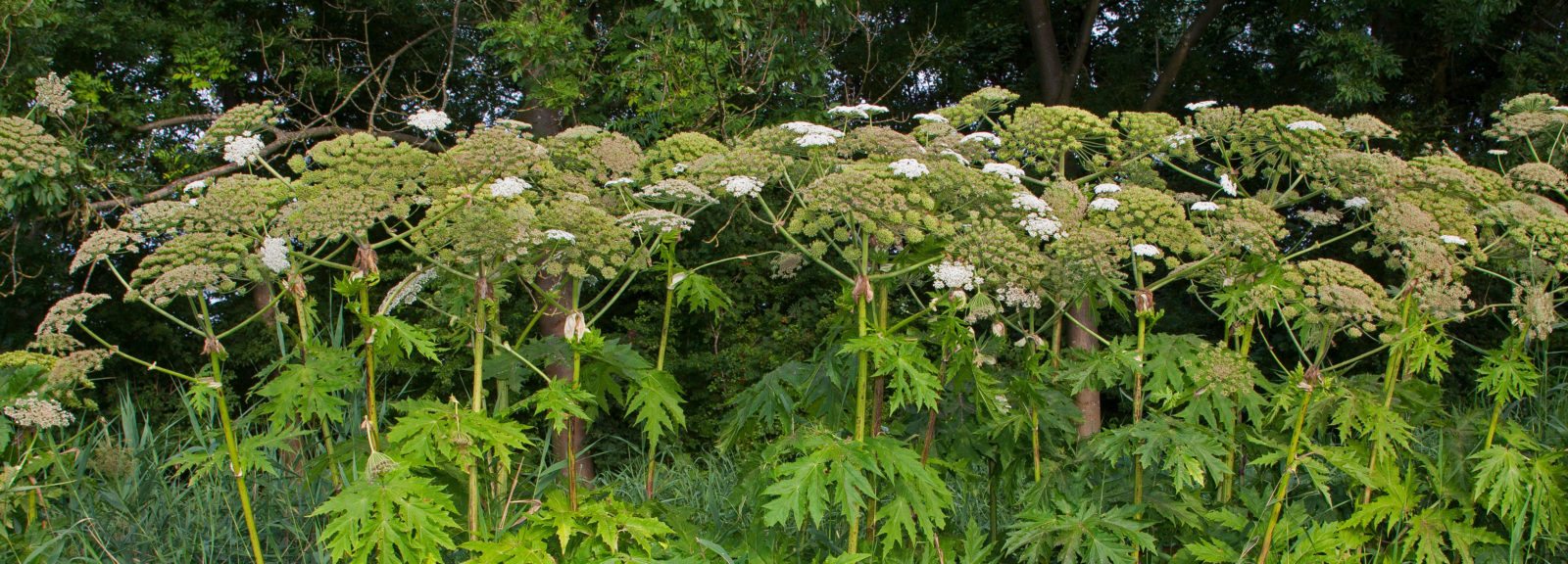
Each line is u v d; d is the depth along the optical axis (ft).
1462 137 42.32
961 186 13.30
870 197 11.80
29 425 13.23
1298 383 12.55
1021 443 13.87
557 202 13.71
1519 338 14.17
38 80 14.90
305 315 13.35
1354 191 16.67
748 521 16.12
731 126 33.04
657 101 33.01
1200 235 13.57
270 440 12.26
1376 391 14.05
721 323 40.78
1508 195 16.55
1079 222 14.25
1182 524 13.79
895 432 13.42
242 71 42.45
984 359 12.72
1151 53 48.08
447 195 13.56
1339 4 36.58
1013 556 13.88
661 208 17.19
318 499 15.74
